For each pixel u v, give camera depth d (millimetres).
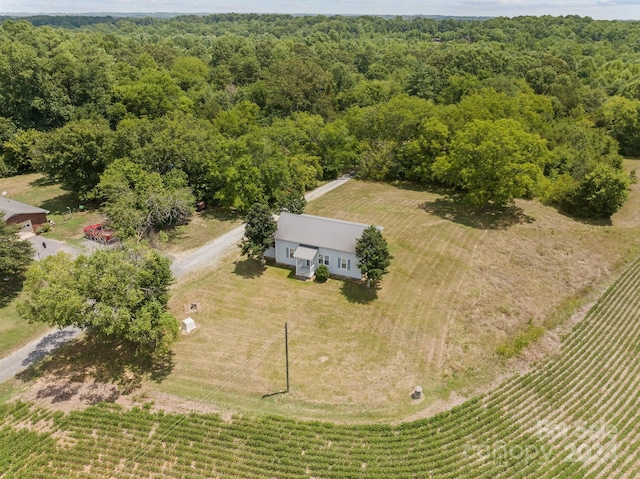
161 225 51125
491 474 23922
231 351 32906
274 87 86000
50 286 28219
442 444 25797
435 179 66875
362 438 26062
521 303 39281
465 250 47469
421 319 36750
